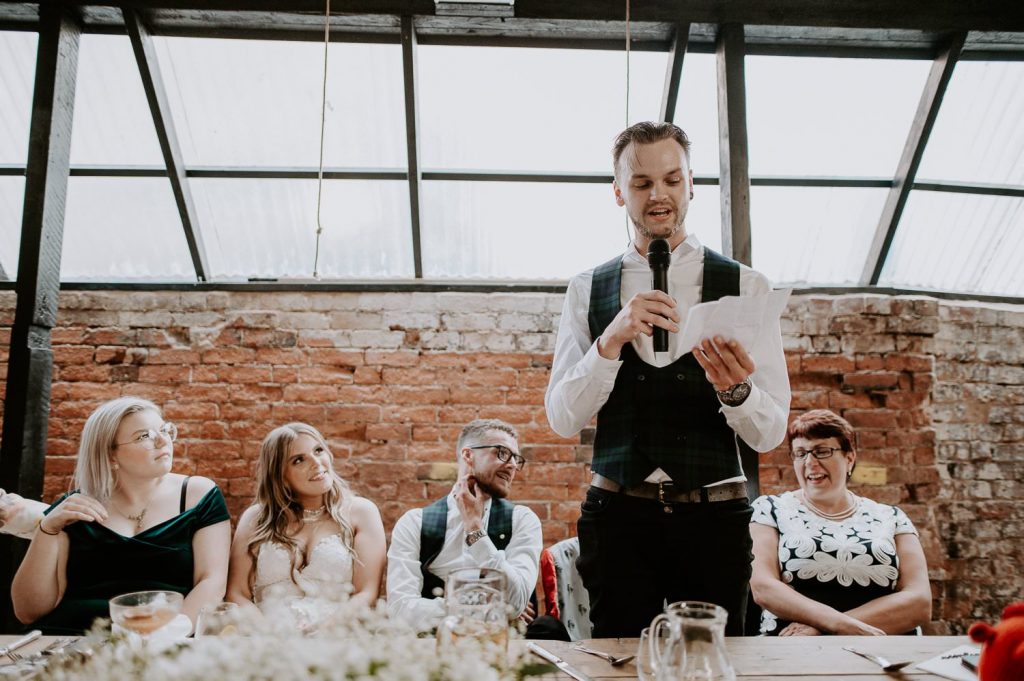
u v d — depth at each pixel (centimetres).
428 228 345
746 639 132
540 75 313
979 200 337
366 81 310
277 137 323
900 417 306
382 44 302
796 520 226
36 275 280
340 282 328
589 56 308
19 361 277
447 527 227
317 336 320
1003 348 327
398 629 84
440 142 327
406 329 321
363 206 337
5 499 190
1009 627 91
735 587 144
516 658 88
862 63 308
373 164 328
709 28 293
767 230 348
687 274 162
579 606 218
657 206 150
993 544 314
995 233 347
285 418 314
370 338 320
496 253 352
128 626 96
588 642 128
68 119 294
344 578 204
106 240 340
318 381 317
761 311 127
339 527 214
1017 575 313
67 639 124
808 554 215
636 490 148
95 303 319
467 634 88
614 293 164
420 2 283
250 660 74
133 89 307
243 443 312
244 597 204
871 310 310
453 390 316
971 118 320
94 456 196
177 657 83
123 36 297
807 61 308
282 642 77
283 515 211
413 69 295
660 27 293
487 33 298
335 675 70
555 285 331
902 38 295
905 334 311
